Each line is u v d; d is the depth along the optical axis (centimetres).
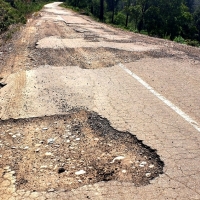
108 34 1391
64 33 1360
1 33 1398
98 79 684
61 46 1038
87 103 544
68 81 666
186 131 441
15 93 596
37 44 1077
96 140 419
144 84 652
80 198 301
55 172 347
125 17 4369
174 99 567
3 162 367
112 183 326
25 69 759
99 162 366
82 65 799
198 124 464
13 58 885
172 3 3284
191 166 354
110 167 356
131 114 499
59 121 475
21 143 411
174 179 330
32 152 389
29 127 457
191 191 310
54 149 396
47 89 615
